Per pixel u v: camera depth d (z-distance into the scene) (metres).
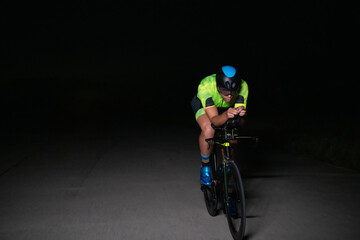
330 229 3.38
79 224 3.64
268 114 15.48
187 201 4.34
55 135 10.33
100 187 4.99
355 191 4.57
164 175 5.62
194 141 9.05
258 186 4.84
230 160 3.15
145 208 4.09
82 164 6.48
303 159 6.53
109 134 10.49
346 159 6.46
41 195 4.65
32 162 6.70
